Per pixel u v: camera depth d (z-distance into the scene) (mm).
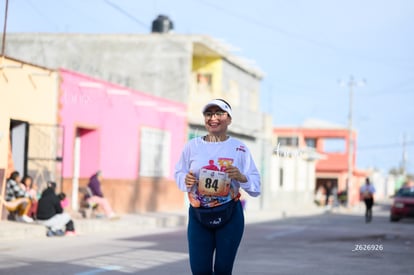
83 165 23859
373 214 42062
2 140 18469
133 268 10734
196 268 5957
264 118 43469
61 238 16344
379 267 11656
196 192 5840
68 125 21750
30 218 17844
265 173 43406
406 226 26625
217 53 35562
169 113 29891
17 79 19219
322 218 33531
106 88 24328
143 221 22359
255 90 43000
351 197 58562
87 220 20312
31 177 19391
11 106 18938
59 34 33156
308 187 56344
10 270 10164
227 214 5816
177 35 32750
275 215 34656
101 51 33125
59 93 21141
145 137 27641
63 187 21375
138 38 32969
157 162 28750
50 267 10625
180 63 32656
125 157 25984
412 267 11750
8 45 33281
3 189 18266
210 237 5930
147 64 32906
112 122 24906
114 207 25234
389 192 101938
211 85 36562
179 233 19109
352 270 11141
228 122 5977
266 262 12047
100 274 9969
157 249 13992
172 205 30172
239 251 14156
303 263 12008
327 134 66875
